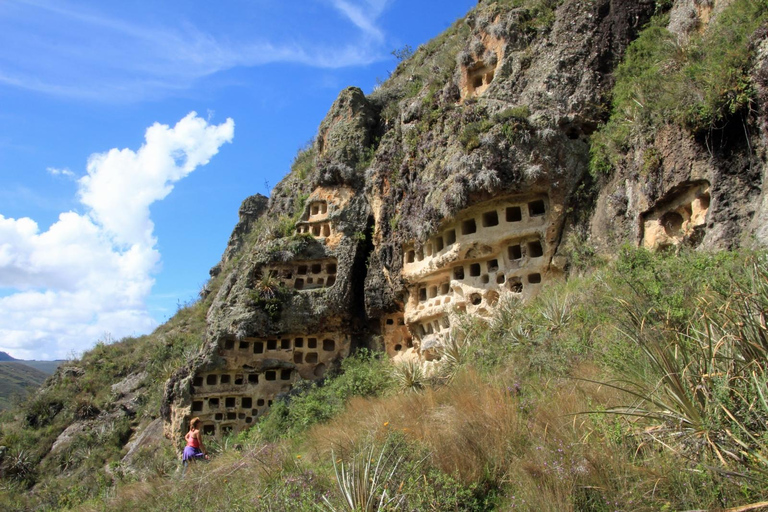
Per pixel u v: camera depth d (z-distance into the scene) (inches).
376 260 1031.0
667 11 791.7
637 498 252.5
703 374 262.7
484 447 353.4
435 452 357.7
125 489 676.7
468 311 823.7
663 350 289.0
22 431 1598.2
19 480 1364.4
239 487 435.5
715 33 605.6
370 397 720.3
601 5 848.3
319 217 1129.4
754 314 275.4
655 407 288.4
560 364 475.2
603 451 286.8
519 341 579.5
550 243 767.7
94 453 1355.8
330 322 1055.6
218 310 1095.6
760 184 527.2
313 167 1285.7
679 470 253.1
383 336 1024.2
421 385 673.0
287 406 916.0
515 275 787.4
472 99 902.4
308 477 376.8
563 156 776.9
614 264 586.2
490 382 510.6
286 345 1069.1
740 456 239.1
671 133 625.9
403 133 1037.8
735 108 542.6
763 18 546.0
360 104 1262.3
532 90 837.2
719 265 458.6
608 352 401.7
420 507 299.9
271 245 1106.1
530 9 927.7
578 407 350.6
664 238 628.4
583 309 561.9
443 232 872.3
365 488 310.5
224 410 1018.7
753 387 247.4
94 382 1739.7
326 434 546.6
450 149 874.1
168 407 1058.7
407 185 967.6
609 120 774.5
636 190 669.9
